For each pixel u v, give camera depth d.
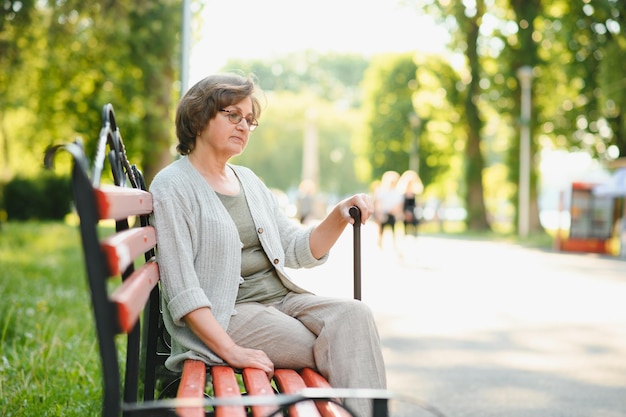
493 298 12.99
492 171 63.66
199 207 3.71
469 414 5.80
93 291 2.35
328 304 3.71
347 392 2.50
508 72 40.34
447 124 48.97
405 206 25.34
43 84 21.36
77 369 5.86
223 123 3.88
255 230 3.97
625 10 34.72
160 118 21.31
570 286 15.10
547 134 39.53
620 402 6.29
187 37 7.74
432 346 8.74
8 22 17.69
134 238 2.84
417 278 16.36
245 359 3.43
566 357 8.18
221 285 3.68
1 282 11.25
